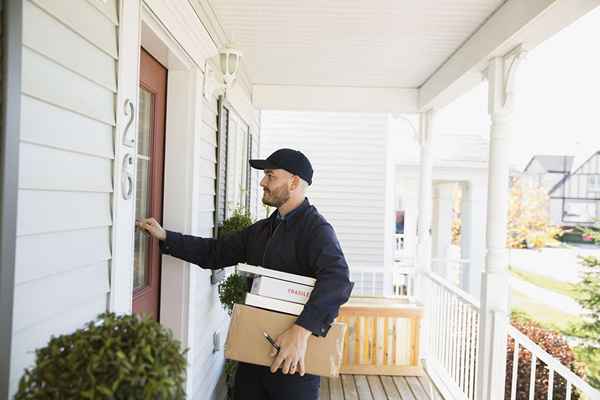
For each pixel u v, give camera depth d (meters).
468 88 4.04
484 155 8.38
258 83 5.12
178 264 2.51
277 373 2.03
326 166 7.52
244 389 2.13
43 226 1.13
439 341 4.52
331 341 1.89
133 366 0.94
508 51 2.94
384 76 4.66
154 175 2.39
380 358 4.35
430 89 4.61
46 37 1.12
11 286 0.96
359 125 7.52
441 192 8.87
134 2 1.62
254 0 2.87
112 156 1.48
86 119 1.33
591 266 8.60
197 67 2.53
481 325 3.13
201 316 2.92
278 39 3.61
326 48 3.81
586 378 7.27
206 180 2.96
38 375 0.92
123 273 1.58
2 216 0.93
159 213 2.48
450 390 3.99
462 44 3.58
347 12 3.03
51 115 1.16
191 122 2.52
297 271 2.11
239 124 4.49
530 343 2.60
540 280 14.47
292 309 1.91
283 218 2.16
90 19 1.33
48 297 1.16
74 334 1.01
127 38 1.56
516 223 19.61
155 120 2.38
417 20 3.12
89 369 0.91
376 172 7.53
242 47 3.85
